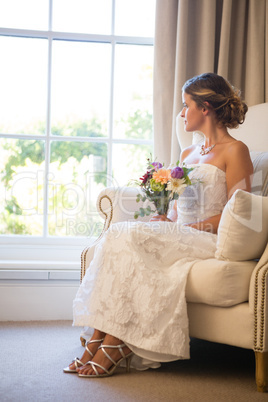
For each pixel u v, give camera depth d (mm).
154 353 2400
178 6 3703
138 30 4121
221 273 2287
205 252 2557
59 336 3115
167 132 3787
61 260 3953
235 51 3812
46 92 4074
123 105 4125
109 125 4098
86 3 4098
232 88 2973
